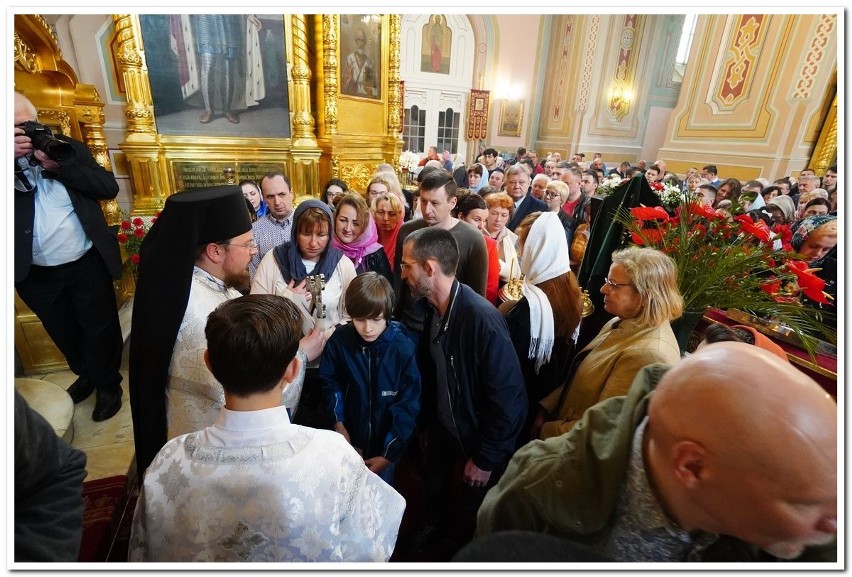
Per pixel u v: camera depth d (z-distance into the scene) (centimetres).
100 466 171
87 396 209
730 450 44
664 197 197
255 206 323
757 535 47
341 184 338
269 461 66
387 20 517
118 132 418
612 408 65
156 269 109
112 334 196
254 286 178
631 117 1058
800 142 656
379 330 133
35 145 149
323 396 145
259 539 65
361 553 74
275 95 430
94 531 147
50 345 228
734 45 731
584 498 61
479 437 129
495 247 221
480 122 1131
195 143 405
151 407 113
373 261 222
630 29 978
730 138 748
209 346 69
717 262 120
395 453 135
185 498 66
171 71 379
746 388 44
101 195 180
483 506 74
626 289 105
